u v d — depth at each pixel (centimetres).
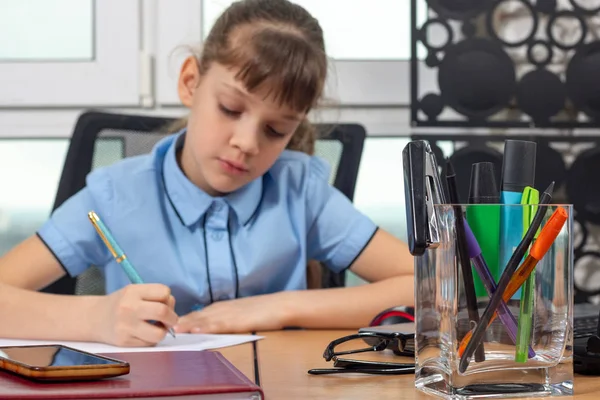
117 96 175
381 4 180
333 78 157
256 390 46
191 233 118
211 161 109
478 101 163
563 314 51
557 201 166
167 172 119
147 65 175
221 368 54
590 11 165
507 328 50
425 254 52
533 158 54
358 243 125
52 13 176
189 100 121
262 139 108
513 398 50
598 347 60
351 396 52
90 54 177
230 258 117
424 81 172
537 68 164
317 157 132
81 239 117
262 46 104
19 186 179
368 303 102
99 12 174
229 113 106
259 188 120
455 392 49
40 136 176
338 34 180
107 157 130
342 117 179
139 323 79
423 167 51
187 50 149
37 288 116
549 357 51
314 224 127
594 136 165
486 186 54
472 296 49
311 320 100
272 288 122
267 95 103
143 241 116
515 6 168
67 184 127
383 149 181
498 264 50
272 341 82
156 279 116
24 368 49
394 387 55
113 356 60
